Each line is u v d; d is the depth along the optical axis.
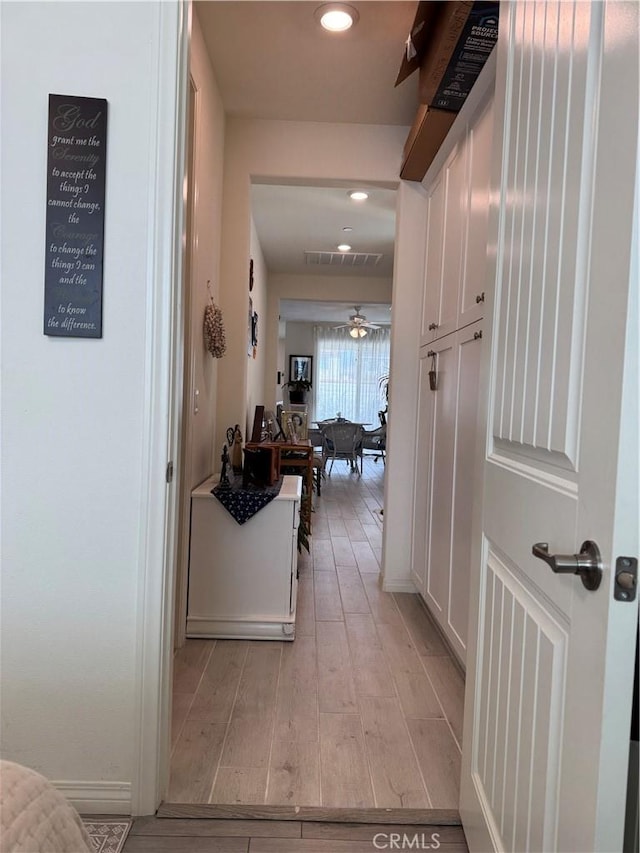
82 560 1.35
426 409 2.77
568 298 0.83
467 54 1.79
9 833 0.54
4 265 1.30
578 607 0.76
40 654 1.36
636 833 0.73
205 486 2.48
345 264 5.88
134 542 1.35
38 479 1.34
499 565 1.17
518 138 1.12
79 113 1.29
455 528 2.16
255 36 2.20
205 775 1.53
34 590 1.35
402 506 3.06
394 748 1.67
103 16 1.28
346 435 7.64
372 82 2.52
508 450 1.14
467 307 2.09
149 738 1.37
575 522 0.78
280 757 1.62
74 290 1.31
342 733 1.75
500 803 1.09
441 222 2.58
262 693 1.97
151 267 1.31
